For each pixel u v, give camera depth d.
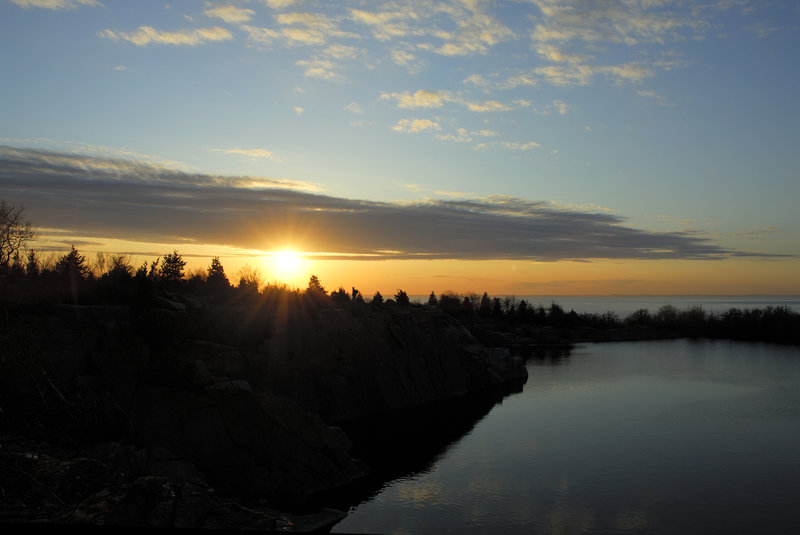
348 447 41.09
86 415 31.33
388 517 32.06
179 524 21.44
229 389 35.81
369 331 68.12
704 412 64.19
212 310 48.91
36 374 32.22
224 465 33.28
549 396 76.31
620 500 35.47
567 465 43.03
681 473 41.22
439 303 183.38
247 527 23.16
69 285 45.44
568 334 186.25
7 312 35.66
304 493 34.94
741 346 162.00
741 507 34.50
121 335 38.12
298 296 65.56
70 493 22.80
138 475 27.12
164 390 34.94
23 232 46.81
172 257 63.25
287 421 37.28
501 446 48.84
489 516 32.59
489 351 101.06
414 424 57.94
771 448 48.31
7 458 23.83
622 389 82.12
